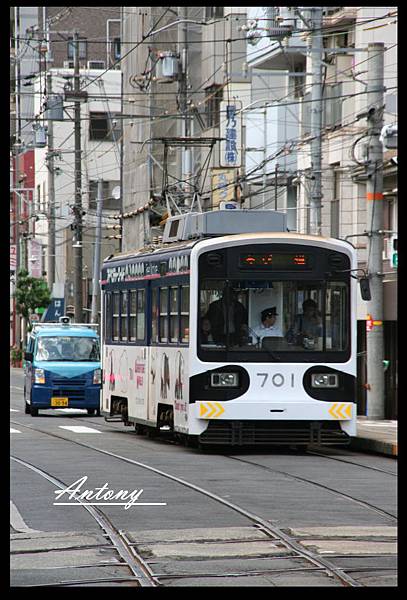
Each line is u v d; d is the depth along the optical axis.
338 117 100.88
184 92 126.44
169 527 35.94
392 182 92.31
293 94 113.56
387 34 97.69
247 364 57.94
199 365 57.81
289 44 107.50
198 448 62.56
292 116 112.94
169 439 69.50
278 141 112.38
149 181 133.38
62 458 56.94
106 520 37.47
